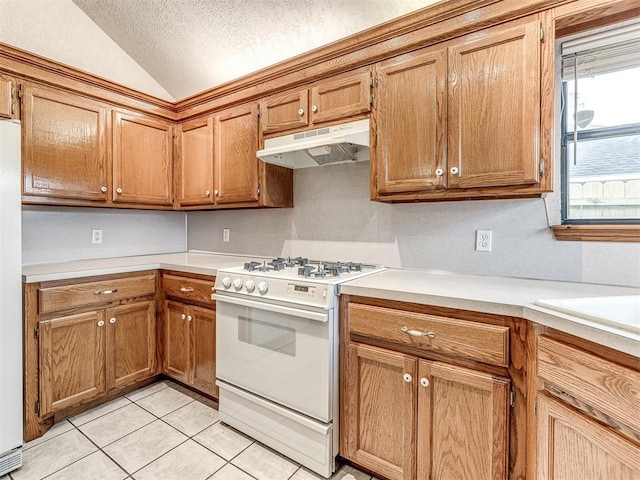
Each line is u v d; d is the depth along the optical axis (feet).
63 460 5.34
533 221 5.38
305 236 7.85
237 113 7.63
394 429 4.66
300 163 7.38
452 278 5.51
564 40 5.10
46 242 7.66
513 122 4.54
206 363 6.97
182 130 8.93
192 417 6.63
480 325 3.97
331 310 4.98
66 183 7.03
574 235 5.02
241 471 5.16
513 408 3.83
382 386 4.76
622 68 4.79
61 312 6.24
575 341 3.15
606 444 2.79
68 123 7.06
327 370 4.95
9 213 5.16
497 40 4.61
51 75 6.81
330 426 5.00
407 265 6.50
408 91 5.34
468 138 4.84
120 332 7.16
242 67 8.11
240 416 6.07
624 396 2.66
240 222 9.10
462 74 4.87
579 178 5.22
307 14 6.51
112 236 8.86
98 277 6.75
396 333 4.56
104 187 7.68
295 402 5.30
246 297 5.83
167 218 10.10
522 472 3.79
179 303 7.50
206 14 7.09
